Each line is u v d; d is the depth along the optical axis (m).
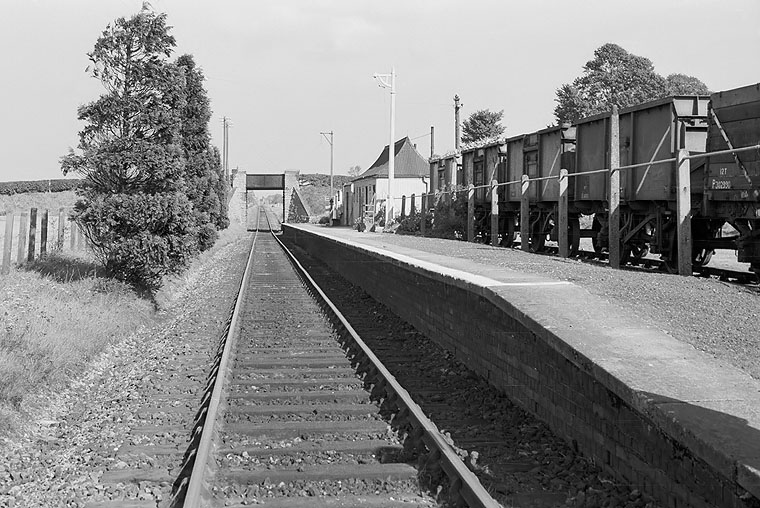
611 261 16.16
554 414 7.62
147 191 17.44
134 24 17.36
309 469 6.73
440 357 11.77
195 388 10.23
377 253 19.39
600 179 19.06
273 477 6.54
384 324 15.66
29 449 7.89
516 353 8.75
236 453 7.23
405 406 8.35
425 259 16.70
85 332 12.70
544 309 8.41
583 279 12.34
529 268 14.53
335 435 7.88
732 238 14.60
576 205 20.45
